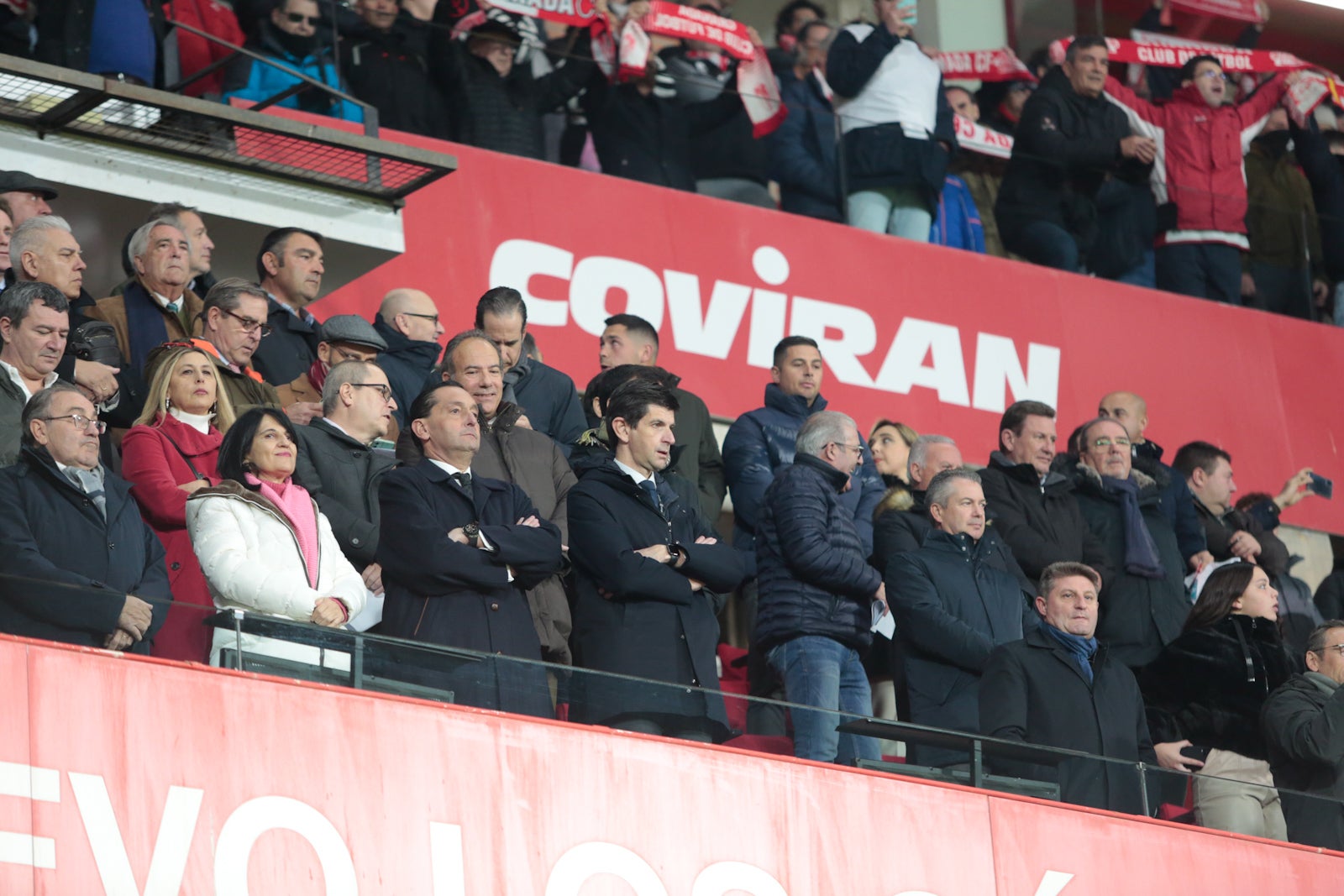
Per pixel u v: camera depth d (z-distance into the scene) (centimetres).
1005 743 2384
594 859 2083
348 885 1938
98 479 2109
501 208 3650
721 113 3900
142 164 2964
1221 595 2747
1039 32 4328
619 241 3756
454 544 2180
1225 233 4412
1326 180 4562
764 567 2575
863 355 3959
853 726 2297
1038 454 3059
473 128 3644
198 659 1925
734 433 3092
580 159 3769
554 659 2372
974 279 4122
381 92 3497
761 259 3900
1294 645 3494
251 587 2066
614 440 2475
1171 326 4331
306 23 3288
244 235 3070
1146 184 4350
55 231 2553
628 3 3822
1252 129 4478
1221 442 4319
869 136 4025
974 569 2623
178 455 2280
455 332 3544
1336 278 4550
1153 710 2708
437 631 2169
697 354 3800
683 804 2156
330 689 1984
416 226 3569
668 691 2189
